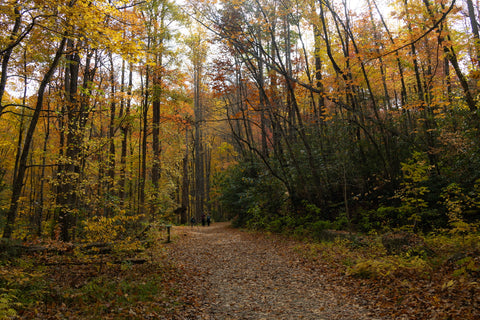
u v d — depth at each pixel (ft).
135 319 16.17
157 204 51.19
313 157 56.29
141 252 32.71
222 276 29.01
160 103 62.28
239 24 49.90
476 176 37.60
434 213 38.04
